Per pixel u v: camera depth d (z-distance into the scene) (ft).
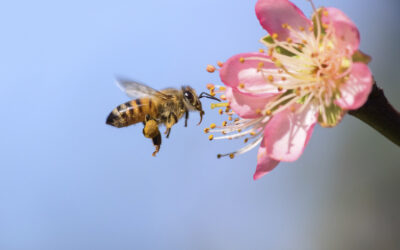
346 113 0.58
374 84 0.58
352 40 0.57
